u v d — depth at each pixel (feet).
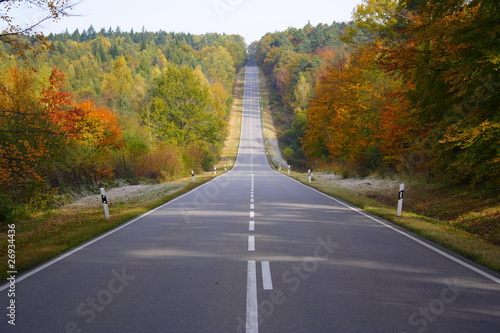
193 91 174.29
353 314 13.04
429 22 34.76
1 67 52.54
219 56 459.73
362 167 93.20
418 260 20.31
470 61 31.22
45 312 13.51
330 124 126.72
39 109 53.67
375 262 19.85
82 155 78.38
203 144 184.85
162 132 161.27
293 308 13.57
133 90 205.46
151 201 56.18
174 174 118.52
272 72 509.35
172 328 12.04
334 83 122.93
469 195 43.21
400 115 56.13
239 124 364.79
